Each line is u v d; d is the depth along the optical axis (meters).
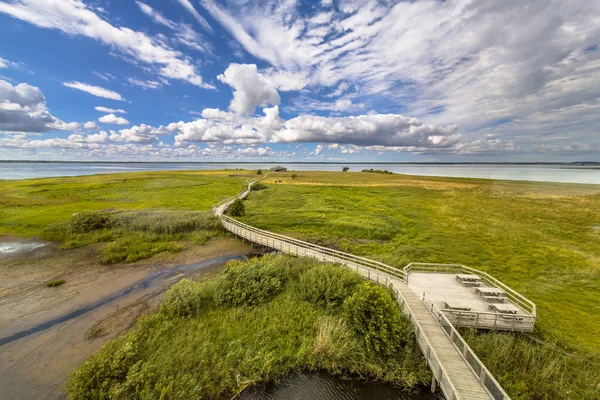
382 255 24.47
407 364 10.84
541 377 9.91
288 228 33.78
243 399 9.50
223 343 11.91
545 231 32.09
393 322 11.88
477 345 11.39
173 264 22.67
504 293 14.54
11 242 27.33
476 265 22.17
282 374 10.55
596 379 9.87
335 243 28.55
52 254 24.30
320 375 10.62
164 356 10.91
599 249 25.94
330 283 15.40
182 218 32.97
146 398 8.83
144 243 26.70
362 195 59.12
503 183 81.56
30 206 42.47
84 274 20.44
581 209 43.41
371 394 9.84
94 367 9.67
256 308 14.55
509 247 26.66
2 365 11.09
